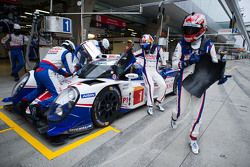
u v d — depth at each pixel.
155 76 3.19
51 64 2.50
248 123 2.88
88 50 3.38
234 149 2.10
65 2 9.02
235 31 10.11
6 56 12.04
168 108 3.49
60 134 2.04
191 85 2.01
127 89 2.82
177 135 2.39
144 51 3.10
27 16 13.28
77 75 2.97
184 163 1.80
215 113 3.32
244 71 12.12
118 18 13.61
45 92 2.62
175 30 21.91
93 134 2.33
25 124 2.55
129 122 2.76
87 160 1.80
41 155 1.85
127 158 1.85
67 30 5.04
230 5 4.45
